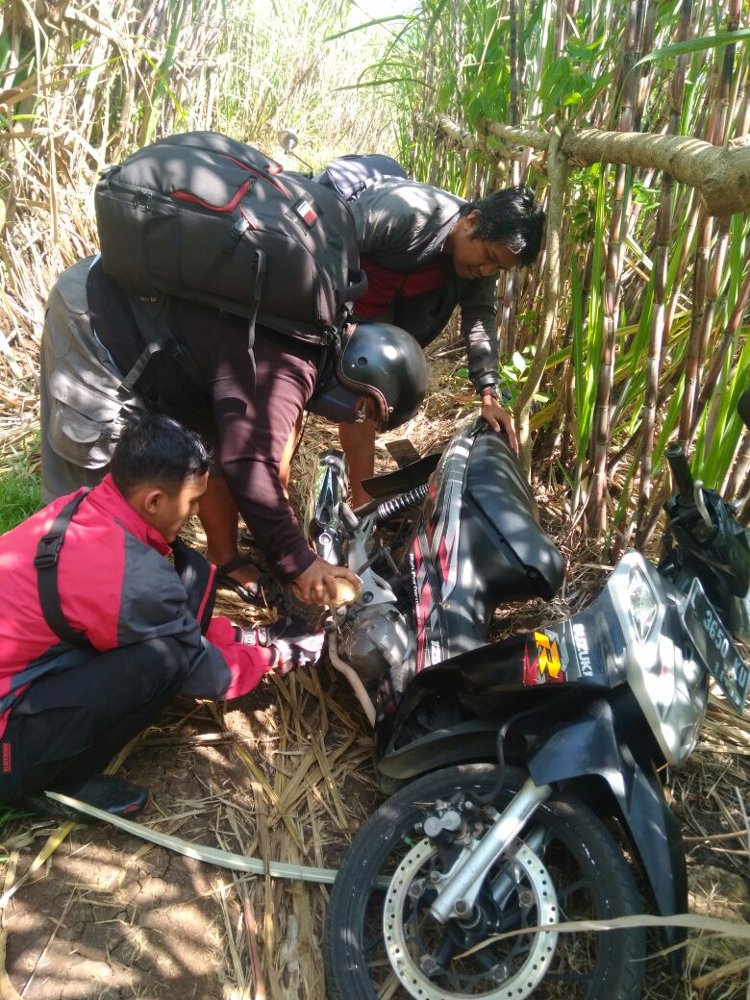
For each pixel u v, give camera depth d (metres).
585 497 2.89
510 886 1.61
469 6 3.82
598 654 1.65
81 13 3.56
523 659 1.68
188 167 1.87
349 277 2.04
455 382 4.09
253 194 1.87
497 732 1.68
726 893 1.84
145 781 2.06
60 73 3.81
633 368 2.71
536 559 2.09
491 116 3.36
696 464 2.39
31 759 1.80
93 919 1.76
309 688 2.36
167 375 2.10
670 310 2.44
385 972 1.74
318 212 1.96
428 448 3.62
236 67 6.77
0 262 3.95
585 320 2.85
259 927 1.80
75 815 1.92
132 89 4.25
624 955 1.51
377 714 2.02
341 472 2.31
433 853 1.65
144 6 4.60
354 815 2.05
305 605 2.25
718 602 1.87
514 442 2.64
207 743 2.17
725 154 1.61
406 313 2.82
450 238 2.52
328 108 8.77
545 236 2.98
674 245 2.52
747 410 1.81
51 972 1.66
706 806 2.04
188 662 1.92
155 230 1.86
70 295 2.12
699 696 1.71
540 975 1.54
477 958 1.60
